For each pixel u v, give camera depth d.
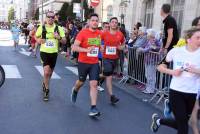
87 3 25.69
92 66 6.53
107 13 29.34
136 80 9.35
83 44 6.54
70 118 6.21
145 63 8.62
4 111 6.45
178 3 14.02
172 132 5.71
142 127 5.92
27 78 10.08
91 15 6.52
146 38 9.02
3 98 7.47
